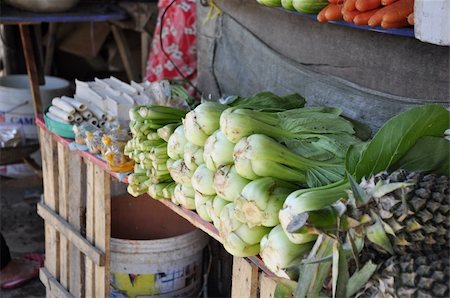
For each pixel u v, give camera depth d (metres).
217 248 3.36
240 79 3.16
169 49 3.76
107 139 2.45
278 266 1.62
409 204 1.42
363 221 1.42
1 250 3.77
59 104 2.89
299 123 1.87
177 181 2.06
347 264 1.45
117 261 2.89
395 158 1.63
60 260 3.17
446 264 1.39
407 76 2.32
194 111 1.95
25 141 4.43
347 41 2.52
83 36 5.96
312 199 1.57
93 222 2.81
